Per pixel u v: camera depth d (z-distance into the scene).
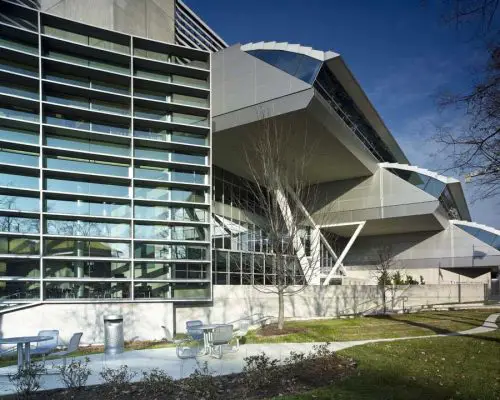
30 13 19.34
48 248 18.58
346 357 11.31
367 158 32.44
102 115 20.14
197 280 21.12
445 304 32.94
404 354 11.88
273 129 24.64
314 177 35.19
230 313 22.48
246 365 10.10
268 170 21.94
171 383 8.23
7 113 18.80
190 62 24.34
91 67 20.12
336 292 26.78
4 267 17.75
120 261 19.70
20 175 18.50
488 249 38.97
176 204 21.34
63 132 19.42
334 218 36.09
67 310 17.88
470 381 8.74
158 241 20.52
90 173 19.23
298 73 23.22
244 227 32.38
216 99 25.31
